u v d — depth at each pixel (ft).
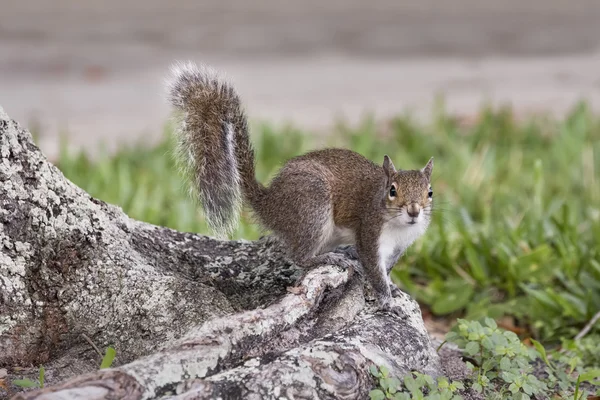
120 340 25.85
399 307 28.12
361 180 30.07
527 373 28.50
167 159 56.95
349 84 84.58
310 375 22.39
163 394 21.09
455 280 39.06
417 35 106.22
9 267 25.44
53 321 25.99
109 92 80.28
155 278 26.63
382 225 28.86
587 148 57.11
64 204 26.68
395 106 75.05
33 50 93.86
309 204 29.35
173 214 46.21
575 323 35.53
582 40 103.86
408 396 23.47
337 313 26.35
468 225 43.60
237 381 21.75
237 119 31.60
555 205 44.68
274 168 55.11
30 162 26.14
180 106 31.35
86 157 56.44
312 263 29.43
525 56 96.94
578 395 28.19
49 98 77.51
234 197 31.04
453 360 29.09
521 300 37.22
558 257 40.14
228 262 29.76
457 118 67.92
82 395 20.02
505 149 59.47
